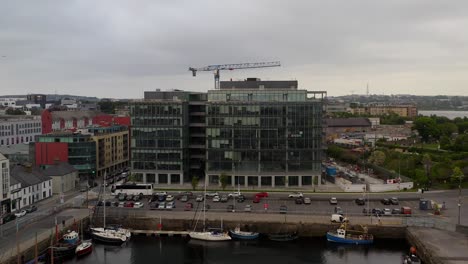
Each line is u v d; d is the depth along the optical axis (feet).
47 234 459.32
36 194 610.24
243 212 543.80
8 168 543.80
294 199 618.85
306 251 467.93
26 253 414.00
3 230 472.85
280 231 508.53
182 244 487.61
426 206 566.77
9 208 545.85
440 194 651.66
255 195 631.15
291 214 536.42
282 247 478.59
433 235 465.88
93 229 498.28
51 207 573.74
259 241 495.41
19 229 476.13
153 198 618.85
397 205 590.55
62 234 473.26
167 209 556.92
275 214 535.19
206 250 470.80
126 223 526.16
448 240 449.89
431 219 514.27
